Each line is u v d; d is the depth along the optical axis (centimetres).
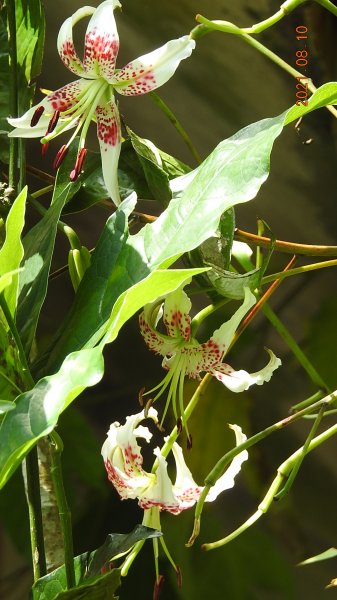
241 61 168
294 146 173
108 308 115
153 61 120
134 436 120
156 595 121
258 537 178
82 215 192
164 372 202
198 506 120
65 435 170
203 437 172
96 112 122
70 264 123
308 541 208
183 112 175
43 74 180
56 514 129
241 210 181
